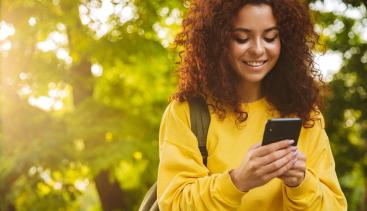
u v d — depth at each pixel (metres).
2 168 9.39
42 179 9.84
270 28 2.19
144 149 9.16
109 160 8.88
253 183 1.97
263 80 2.34
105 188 10.20
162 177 2.23
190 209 2.09
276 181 2.24
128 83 11.14
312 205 2.11
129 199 10.81
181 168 2.21
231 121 2.28
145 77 10.91
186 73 2.32
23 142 9.96
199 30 2.27
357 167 11.94
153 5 9.23
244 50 2.19
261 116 2.32
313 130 2.35
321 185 2.20
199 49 2.27
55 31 9.67
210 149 2.26
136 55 9.95
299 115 2.33
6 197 9.73
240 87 2.33
